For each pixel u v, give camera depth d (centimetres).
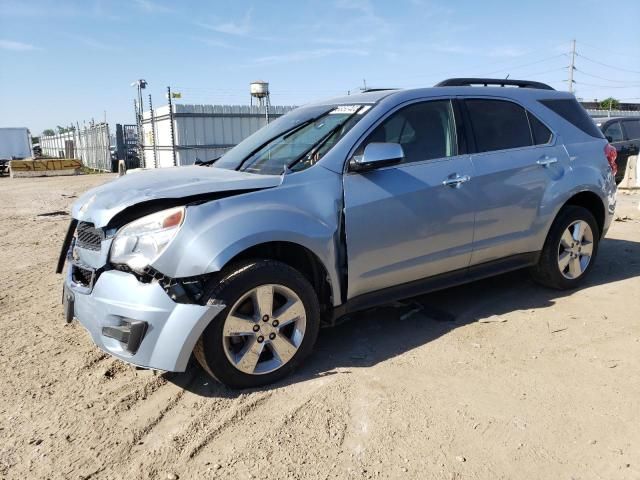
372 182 375
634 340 397
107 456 275
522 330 420
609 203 516
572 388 331
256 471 261
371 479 253
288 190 350
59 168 2973
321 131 403
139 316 305
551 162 469
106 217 323
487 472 257
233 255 314
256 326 331
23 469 266
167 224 312
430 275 415
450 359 372
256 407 318
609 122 1302
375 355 383
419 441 281
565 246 495
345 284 371
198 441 286
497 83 488
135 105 2497
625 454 268
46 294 543
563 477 253
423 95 419
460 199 413
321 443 281
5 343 418
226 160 452
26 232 938
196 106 2309
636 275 554
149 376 361
